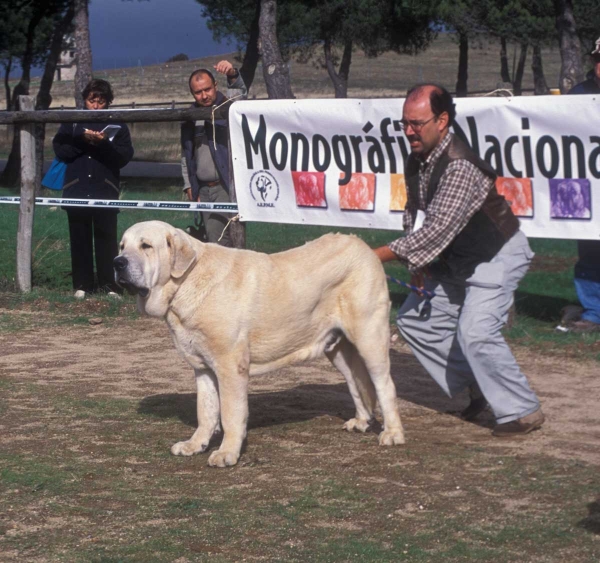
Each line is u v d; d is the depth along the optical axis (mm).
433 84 5000
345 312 5152
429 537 3848
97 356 7621
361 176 7848
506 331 7953
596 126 6902
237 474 4738
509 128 7215
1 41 33344
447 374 5484
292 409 6066
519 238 5227
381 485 4516
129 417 5859
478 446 5121
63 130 9703
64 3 29875
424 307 5355
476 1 26797
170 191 21281
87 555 3709
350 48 32688
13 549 3777
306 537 3869
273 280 4938
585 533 3848
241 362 4875
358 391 5465
